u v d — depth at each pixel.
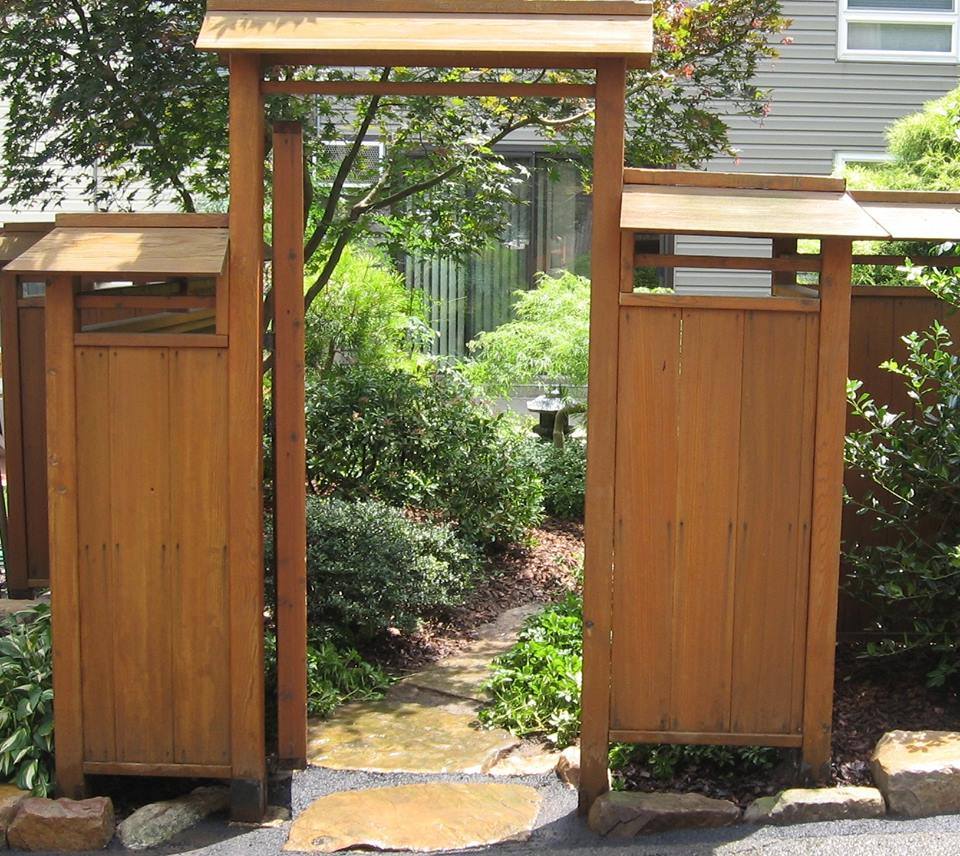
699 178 3.43
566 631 4.97
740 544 3.47
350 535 5.22
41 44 5.48
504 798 3.66
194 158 5.90
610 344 3.41
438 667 5.05
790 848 3.22
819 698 3.50
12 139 5.71
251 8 3.42
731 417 3.44
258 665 3.49
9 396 5.50
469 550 6.06
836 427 3.43
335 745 4.16
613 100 3.36
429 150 6.26
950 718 3.93
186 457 3.45
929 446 4.26
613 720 3.51
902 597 4.07
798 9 9.96
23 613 4.56
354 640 5.16
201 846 3.38
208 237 3.42
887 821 3.37
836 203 3.39
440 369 7.87
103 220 3.48
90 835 3.36
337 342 8.59
